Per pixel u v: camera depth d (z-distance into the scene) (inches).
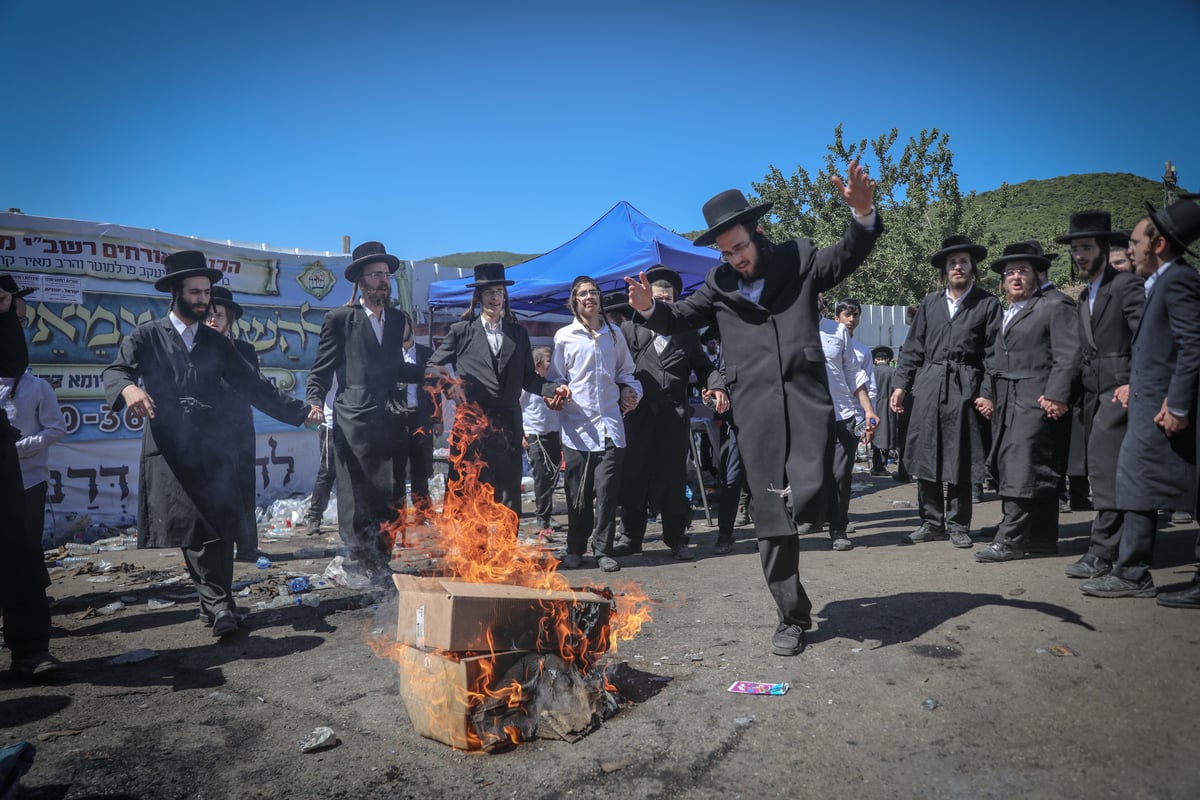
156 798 101.9
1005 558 209.6
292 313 398.6
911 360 246.7
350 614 186.4
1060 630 147.9
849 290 1023.0
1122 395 180.9
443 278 466.9
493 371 221.3
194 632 177.9
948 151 1056.2
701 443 380.5
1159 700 116.0
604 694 121.1
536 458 302.0
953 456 230.1
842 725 114.3
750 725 115.8
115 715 129.6
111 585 228.5
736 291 150.8
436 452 393.7
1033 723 111.2
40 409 188.5
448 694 111.9
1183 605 157.5
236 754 114.0
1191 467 157.6
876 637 150.4
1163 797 91.7
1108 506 183.3
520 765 107.3
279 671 148.9
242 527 182.2
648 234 361.1
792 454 144.4
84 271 329.4
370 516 206.4
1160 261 163.6
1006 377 212.2
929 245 1010.7
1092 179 3875.5
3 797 98.4
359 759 111.2
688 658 145.4
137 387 161.2
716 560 235.1
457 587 121.4
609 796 98.3
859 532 275.0
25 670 147.6
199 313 178.9
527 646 118.6
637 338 243.6
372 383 208.5
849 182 133.7
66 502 322.7
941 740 108.0
